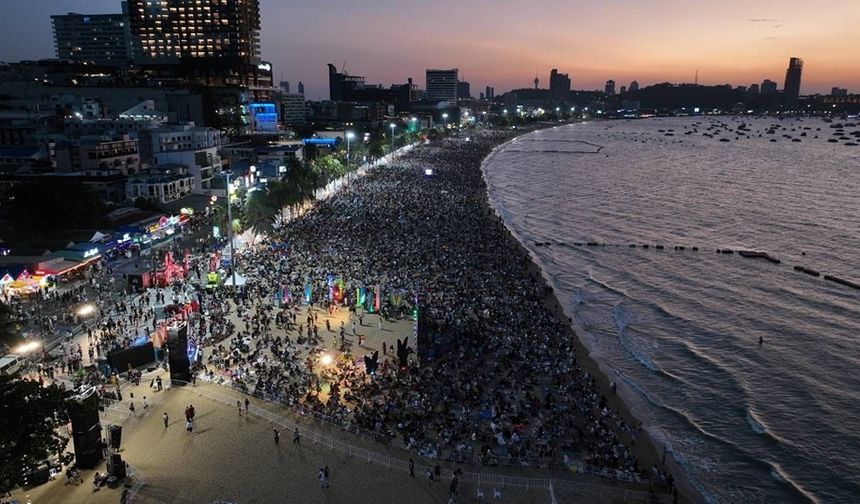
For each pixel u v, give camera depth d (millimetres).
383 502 38781
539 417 50781
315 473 41344
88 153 122312
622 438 50375
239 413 48125
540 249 113750
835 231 128125
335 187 161375
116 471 39469
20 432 33750
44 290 72312
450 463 43188
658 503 40844
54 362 55312
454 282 83375
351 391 52438
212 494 38688
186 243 100875
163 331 58094
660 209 154375
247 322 66750
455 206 137375
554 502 39312
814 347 70375
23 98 194000
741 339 72688
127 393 50500
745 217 143625
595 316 79938
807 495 45156
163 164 134875
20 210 92250
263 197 104000
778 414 56156
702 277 97062
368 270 86500
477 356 60875
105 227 95438
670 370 64625
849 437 52625
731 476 46969
